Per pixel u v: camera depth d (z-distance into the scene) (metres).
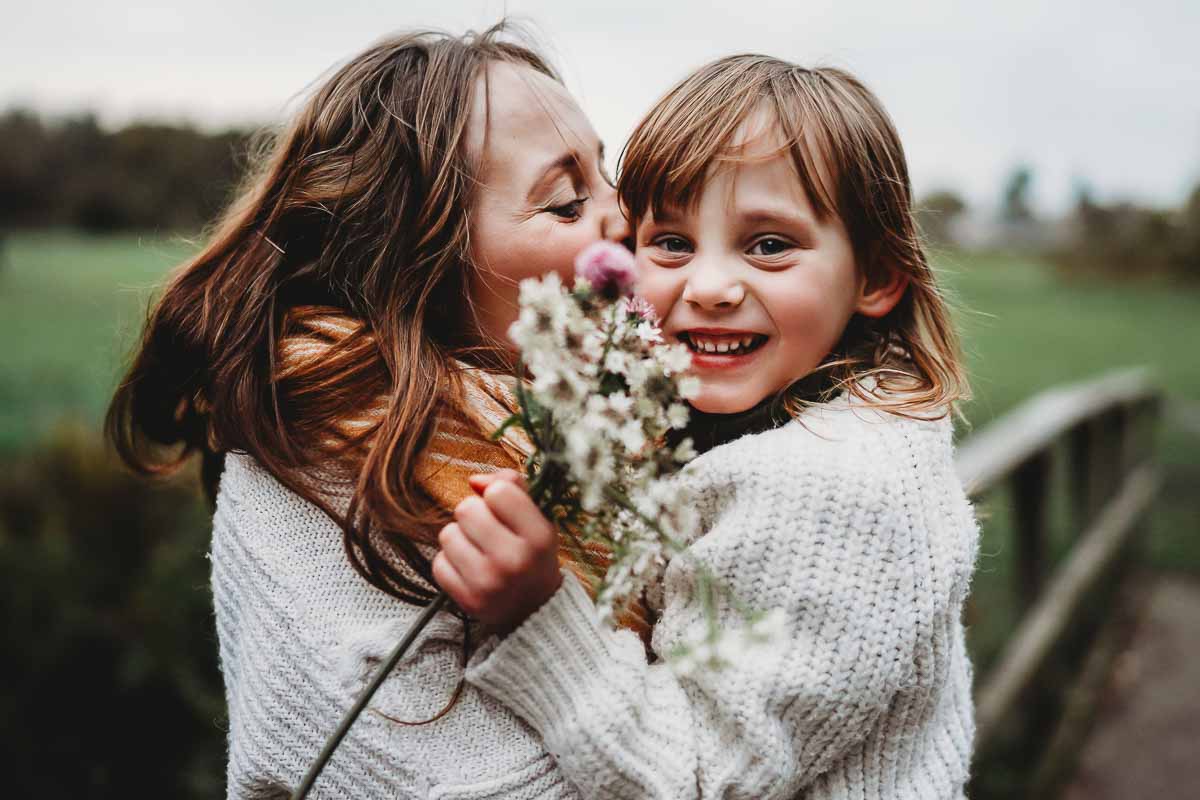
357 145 1.21
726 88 1.14
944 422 1.15
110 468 3.21
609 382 0.92
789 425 1.11
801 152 1.11
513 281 1.21
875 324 1.27
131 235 17.55
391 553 1.07
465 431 1.11
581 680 0.99
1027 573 3.57
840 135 1.13
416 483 1.07
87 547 3.09
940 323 1.24
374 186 1.18
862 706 1.02
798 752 1.03
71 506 3.17
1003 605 3.98
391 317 1.13
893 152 1.21
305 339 1.16
